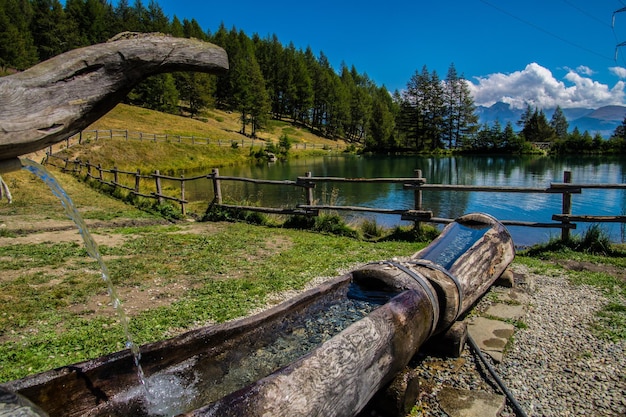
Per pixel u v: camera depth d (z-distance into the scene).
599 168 32.94
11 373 2.95
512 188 6.53
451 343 3.21
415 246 6.72
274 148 52.59
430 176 29.69
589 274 5.14
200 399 2.33
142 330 3.66
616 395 2.75
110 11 86.12
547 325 3.78
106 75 1.49
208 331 2.50
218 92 87.25
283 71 92.88
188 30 87.88
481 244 4.15
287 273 5.28
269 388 1.69
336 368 1.98
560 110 91.19
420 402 2.70
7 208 10.23
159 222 9.16
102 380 2.09
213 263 5.71
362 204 16.92
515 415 2.60
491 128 68.06
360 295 3.38
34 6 78.31
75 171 19.64
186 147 41.84
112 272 5.24
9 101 1.30
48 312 4.03
